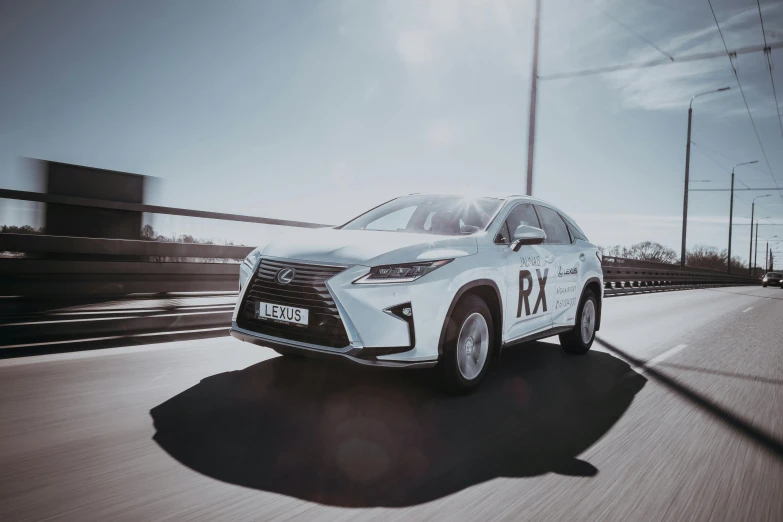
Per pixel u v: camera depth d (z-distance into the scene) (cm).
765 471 278
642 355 602
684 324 935
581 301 566
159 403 330
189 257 736
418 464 261
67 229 639
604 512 222
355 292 325
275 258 359
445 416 337
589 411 371
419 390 389
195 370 411
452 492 233
